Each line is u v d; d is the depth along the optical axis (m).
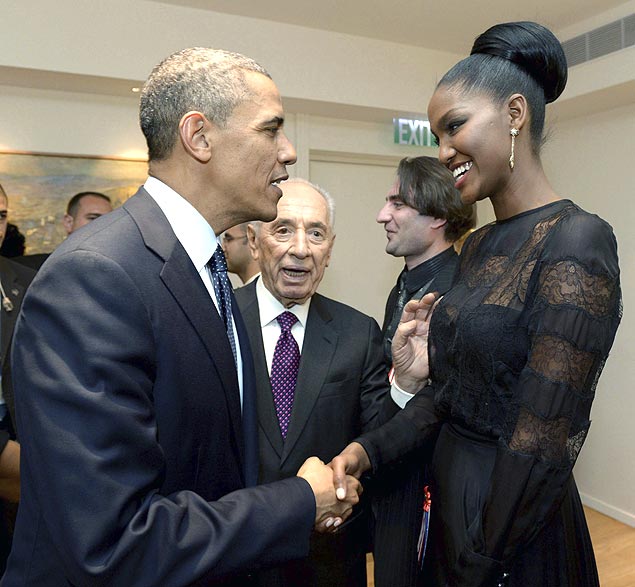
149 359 0.71
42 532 0.70
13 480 1.62
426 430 1.21
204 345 0.78
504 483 0.81
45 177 3.05
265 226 1.33
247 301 1.40
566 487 0.83
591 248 0.81
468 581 0.84
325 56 3.31
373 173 4.14
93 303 0.67
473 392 0.95
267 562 0.74
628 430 3.35
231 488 0.85
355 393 1.35
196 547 0.67
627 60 2.91
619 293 0.84
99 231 0.75
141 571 0.65
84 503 0.62
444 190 1.78
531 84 0.90
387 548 1.31
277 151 0.83
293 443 1.26
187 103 0.77
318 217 1.32
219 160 0.79
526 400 0.81
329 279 4.05
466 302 0.96
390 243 1.94
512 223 0.96
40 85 2.96
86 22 2.77
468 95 0.90
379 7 3.01
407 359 1.28
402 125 3.83
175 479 0.76
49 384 0.64
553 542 0.93
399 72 3.52
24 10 2.66
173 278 0.75
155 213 0.80
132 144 3.24
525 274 0.88
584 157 3.59
